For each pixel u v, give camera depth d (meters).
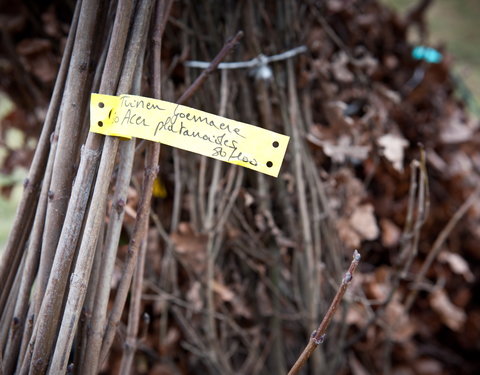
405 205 0.63
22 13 0.55
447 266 0.69
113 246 0.33
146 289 0.55
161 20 0.33
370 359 0.64
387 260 0.65
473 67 1.92
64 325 0.31
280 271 0.54
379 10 0.67
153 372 0.57
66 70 0.34
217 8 0.49
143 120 0.31
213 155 0.31
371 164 0.60
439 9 2.56
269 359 0.57
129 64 0.31
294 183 0.52
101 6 0.32
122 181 0.32
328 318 0.28
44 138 0.34
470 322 0.74
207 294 0.52
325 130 0.52
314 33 0.53
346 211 0.55
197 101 0.49
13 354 0.34
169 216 0.56
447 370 0.76
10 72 0.62
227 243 0.54
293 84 0.50
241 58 0.49
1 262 0.35
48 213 0.33
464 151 0.71
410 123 0.64
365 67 0.58
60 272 0.31
